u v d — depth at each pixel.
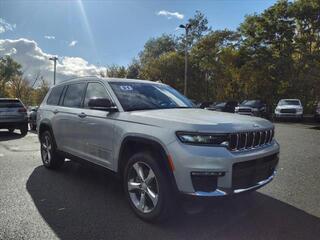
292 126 19.67
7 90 62.00
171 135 3.98
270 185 5.91
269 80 35.34
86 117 5.50
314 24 31.05
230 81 42.06
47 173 6.80
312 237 3.87
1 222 4.28
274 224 4.23
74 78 6.50
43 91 61.12
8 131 17.02
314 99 33.69
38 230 4.05
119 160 4.75
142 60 59.94
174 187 3.94
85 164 5.66
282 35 33.41
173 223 4.26
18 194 5.40
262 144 4.42
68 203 4.98
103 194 5.42
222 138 3.87
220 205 4.86
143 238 3.85
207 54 43.31
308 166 7.48
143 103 5.14
